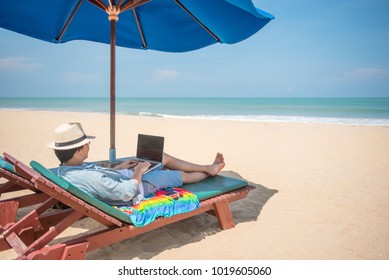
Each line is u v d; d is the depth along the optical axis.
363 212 4.25
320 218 4.05
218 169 4.09
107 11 4.20
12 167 3.41
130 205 3.03
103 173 2.87
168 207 3.07
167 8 4.77
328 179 5.85
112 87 4.41
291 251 3.20
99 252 3.13
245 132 12.32
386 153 8.33
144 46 5.84
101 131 12.23
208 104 63.03
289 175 6.13
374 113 31.83
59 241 3.37
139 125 14.57
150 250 3.19
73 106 48.22
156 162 3.73
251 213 4.21
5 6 4.34
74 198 2.42
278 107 47.84
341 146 9.38
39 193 3.70
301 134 11.93
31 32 4.97
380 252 3.19
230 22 4.34
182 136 11.05
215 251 3.18
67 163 2.88
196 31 5.11
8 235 2.74
